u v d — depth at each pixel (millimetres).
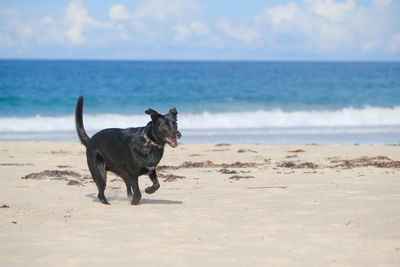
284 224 6613
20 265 5047
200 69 94188
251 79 58812
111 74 66125
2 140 22672
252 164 13555
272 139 23141
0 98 35406
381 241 5719
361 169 12008
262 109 33031
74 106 33531
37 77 55688
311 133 25203
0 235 6141
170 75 66562
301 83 52344
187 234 6188
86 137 8836
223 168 12969
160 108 33875
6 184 10352
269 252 5422
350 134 24859
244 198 8664
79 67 95625
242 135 24438
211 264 5051
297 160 14781
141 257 5277
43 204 8258
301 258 5211
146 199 8797
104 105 34656
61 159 15266
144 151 7887
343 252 5383
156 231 6340
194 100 37500
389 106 33812
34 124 26969
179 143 19844
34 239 5961
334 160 14359
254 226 6543
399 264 4980
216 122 28453
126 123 28141
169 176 11234
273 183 10250
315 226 6477
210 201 8453
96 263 5105
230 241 5852
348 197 8469
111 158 8336
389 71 86438
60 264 5078
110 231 6348
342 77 63438
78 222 6848
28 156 15992
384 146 18609
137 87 46344
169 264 5059
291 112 31156
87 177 11414
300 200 8328
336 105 34781
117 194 9469
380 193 8734
